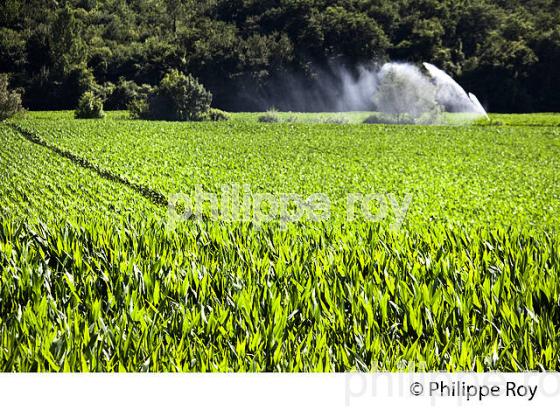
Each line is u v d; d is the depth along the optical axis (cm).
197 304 963
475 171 4166
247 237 1352
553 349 826
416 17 15288
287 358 793
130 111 9312
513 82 13088
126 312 910
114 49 13912
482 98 13325
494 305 952
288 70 14400
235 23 16262
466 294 995
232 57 14012
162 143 5366
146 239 1292
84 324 843
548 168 4412
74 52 12706
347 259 1195
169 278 1042
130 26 15575
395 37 15425
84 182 3241
